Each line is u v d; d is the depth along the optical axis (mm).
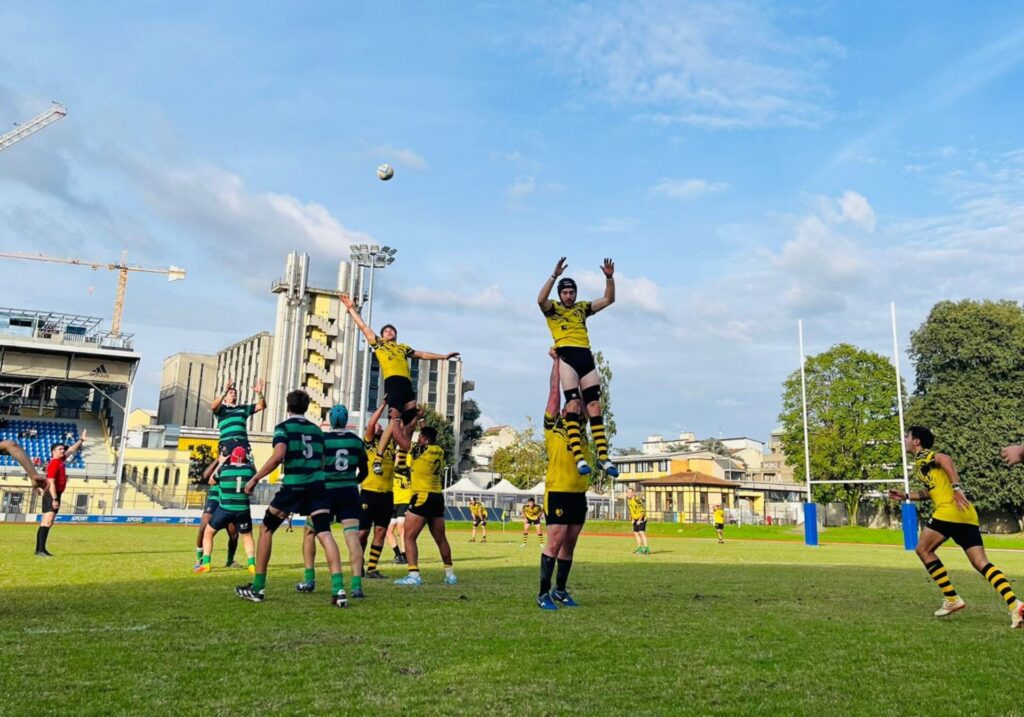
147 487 49281
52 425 52500
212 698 3771
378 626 5941
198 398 108438
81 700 3678
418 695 3891
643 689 4105
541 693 3973
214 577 9938
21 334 60812
